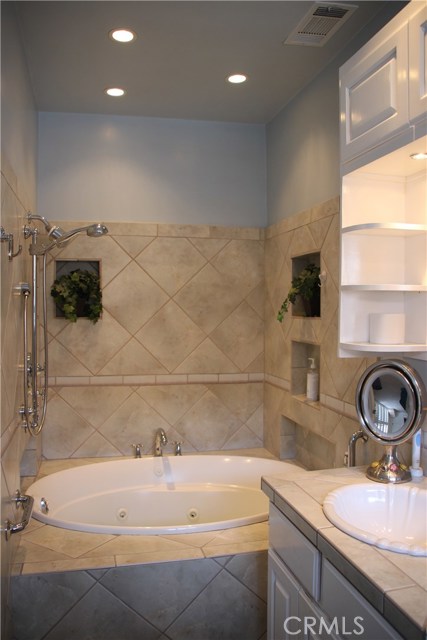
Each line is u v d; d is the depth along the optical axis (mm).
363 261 1985
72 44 2494
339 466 2584
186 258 3500
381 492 1726
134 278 3436
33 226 2902
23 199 2445
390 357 2031
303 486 1805
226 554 2068
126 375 3441
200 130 3543
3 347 1756
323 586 1471
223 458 3295
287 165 3248
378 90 1773
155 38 2439
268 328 3537
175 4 2156
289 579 1687
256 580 2090
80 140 3389
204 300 3531
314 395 2963
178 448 3367
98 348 3404
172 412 3504
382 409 1875
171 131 3506
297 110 3100
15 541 2070
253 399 3605
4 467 1768
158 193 3486
